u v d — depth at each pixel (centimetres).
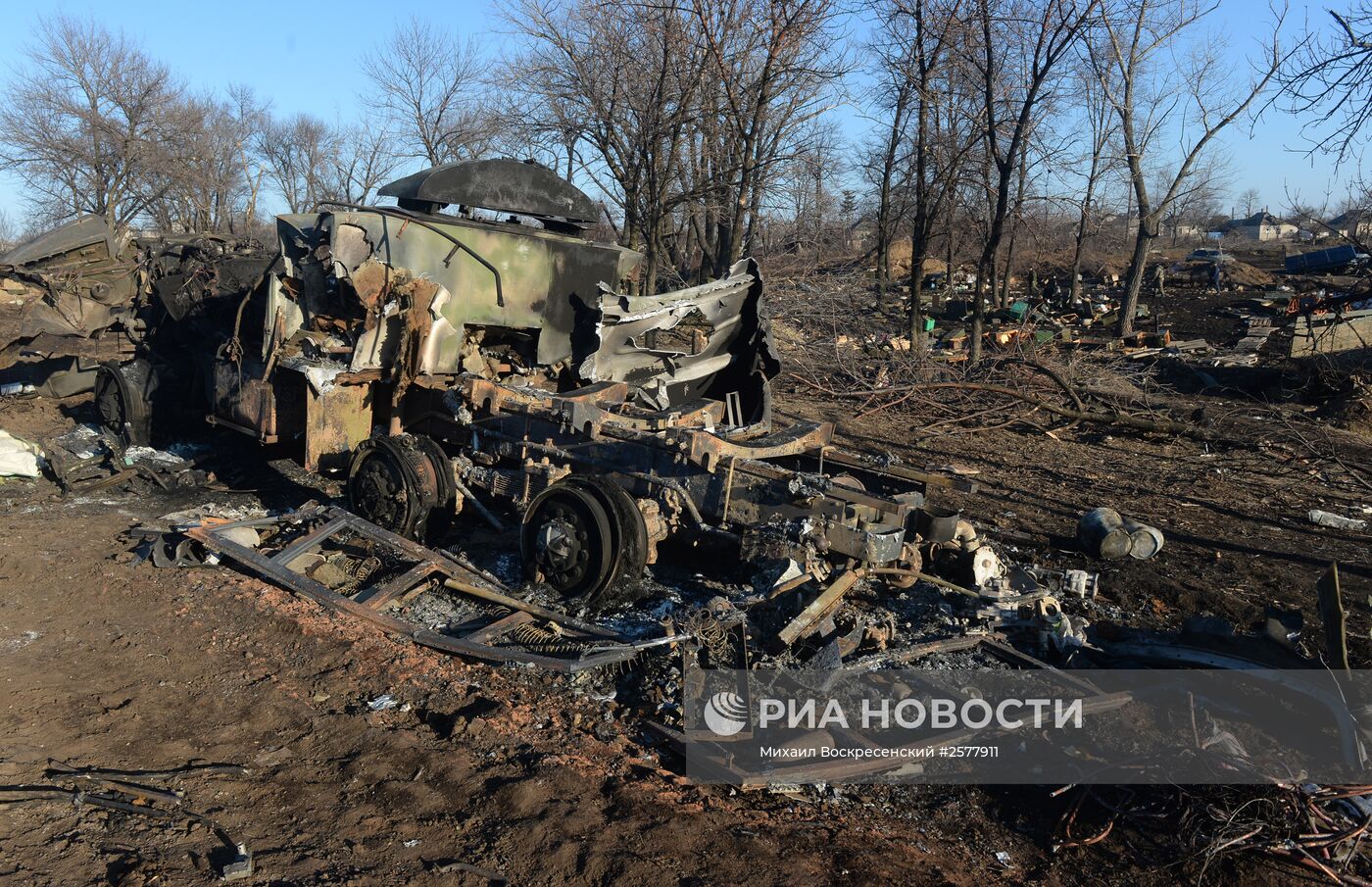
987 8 1549
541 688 510
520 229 813
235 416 864
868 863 365
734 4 1364
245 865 345
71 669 529
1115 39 2186
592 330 835
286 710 485
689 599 635
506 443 728
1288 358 1942
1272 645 511
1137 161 2512
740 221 1400
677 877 348
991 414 1416
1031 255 4994
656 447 639
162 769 425
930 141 2127
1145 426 1302
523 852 366
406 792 408
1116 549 762
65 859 351
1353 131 813
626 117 1513
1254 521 899
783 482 588
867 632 533
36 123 3353
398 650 551
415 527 708
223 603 621
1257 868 378
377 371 761
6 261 1137
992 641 534
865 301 2812
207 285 995
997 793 427
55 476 942
